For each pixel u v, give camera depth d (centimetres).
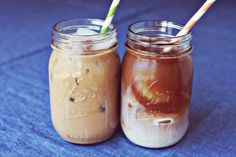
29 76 70
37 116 58
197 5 114
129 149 52
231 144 52
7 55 78
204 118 58
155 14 104
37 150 51
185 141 53
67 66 49
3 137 53
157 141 50
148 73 48
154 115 49
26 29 94
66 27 51
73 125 51
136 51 48
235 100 63
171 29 51
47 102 62
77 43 47
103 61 49
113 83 50
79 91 49
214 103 62
